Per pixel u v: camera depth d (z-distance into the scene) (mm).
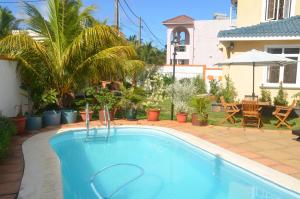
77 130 10547
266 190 6113
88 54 12391
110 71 13422
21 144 8242
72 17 12141
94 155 8750
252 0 17422
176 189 6406
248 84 15875
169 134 10539
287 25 15117
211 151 8055
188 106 12875
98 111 12844
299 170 6520
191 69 26469
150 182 6742
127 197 6016
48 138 9031
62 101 12539
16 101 10875
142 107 14023
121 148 9523
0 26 27281
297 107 13492
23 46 10914
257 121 12000
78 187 6363
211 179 6988
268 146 8633
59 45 11922
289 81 15070
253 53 12102
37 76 11508
